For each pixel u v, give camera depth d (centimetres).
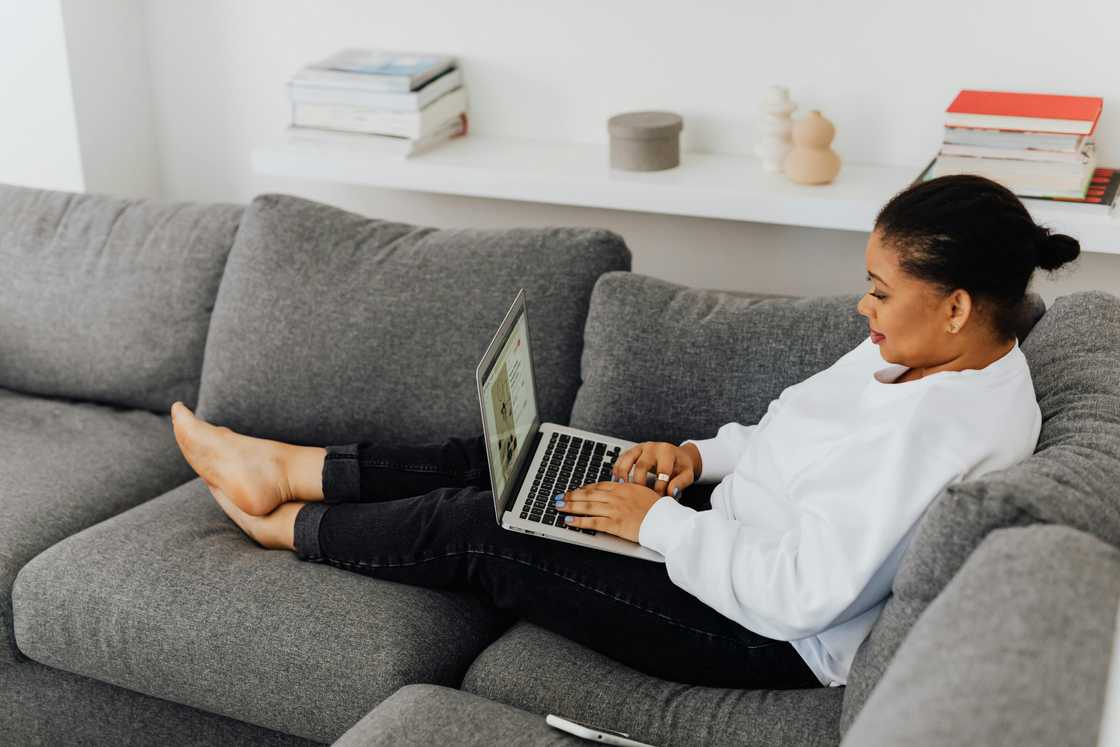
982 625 100
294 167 265
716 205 231
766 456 158
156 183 317
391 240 215
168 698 171
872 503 133
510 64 268
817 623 134
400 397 203
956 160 213
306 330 208
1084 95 222
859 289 253
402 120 256
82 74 291
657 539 151
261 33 290
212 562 175
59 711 187
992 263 132
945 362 140
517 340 177
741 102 250
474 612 168
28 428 225
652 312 190
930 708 93
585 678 150
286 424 209
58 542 189
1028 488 117
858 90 239
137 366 231
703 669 151
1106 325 158
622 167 245
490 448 156
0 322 241
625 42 255
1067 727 88
